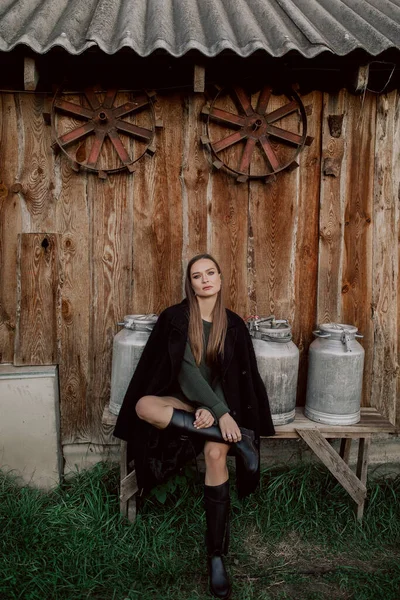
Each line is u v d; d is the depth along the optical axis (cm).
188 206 309
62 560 246
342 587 243
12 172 299
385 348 325
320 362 286
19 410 301
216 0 319
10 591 228
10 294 307
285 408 283
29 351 309
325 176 313
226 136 305
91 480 296
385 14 324
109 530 268
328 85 307
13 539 254
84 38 266
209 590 235
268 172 310
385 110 313
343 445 312
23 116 296
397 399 330
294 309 319
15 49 257
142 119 301
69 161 301
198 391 257
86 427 318
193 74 280
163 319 270
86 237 307
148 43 263
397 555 265
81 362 314
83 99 297
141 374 269
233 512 287
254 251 314
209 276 265
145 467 258
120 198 306
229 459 318
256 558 260
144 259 310
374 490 304
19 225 303
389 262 321
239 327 272
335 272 318
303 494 295
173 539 264
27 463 305
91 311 311
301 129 310
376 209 318
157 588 236
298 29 287
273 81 300
